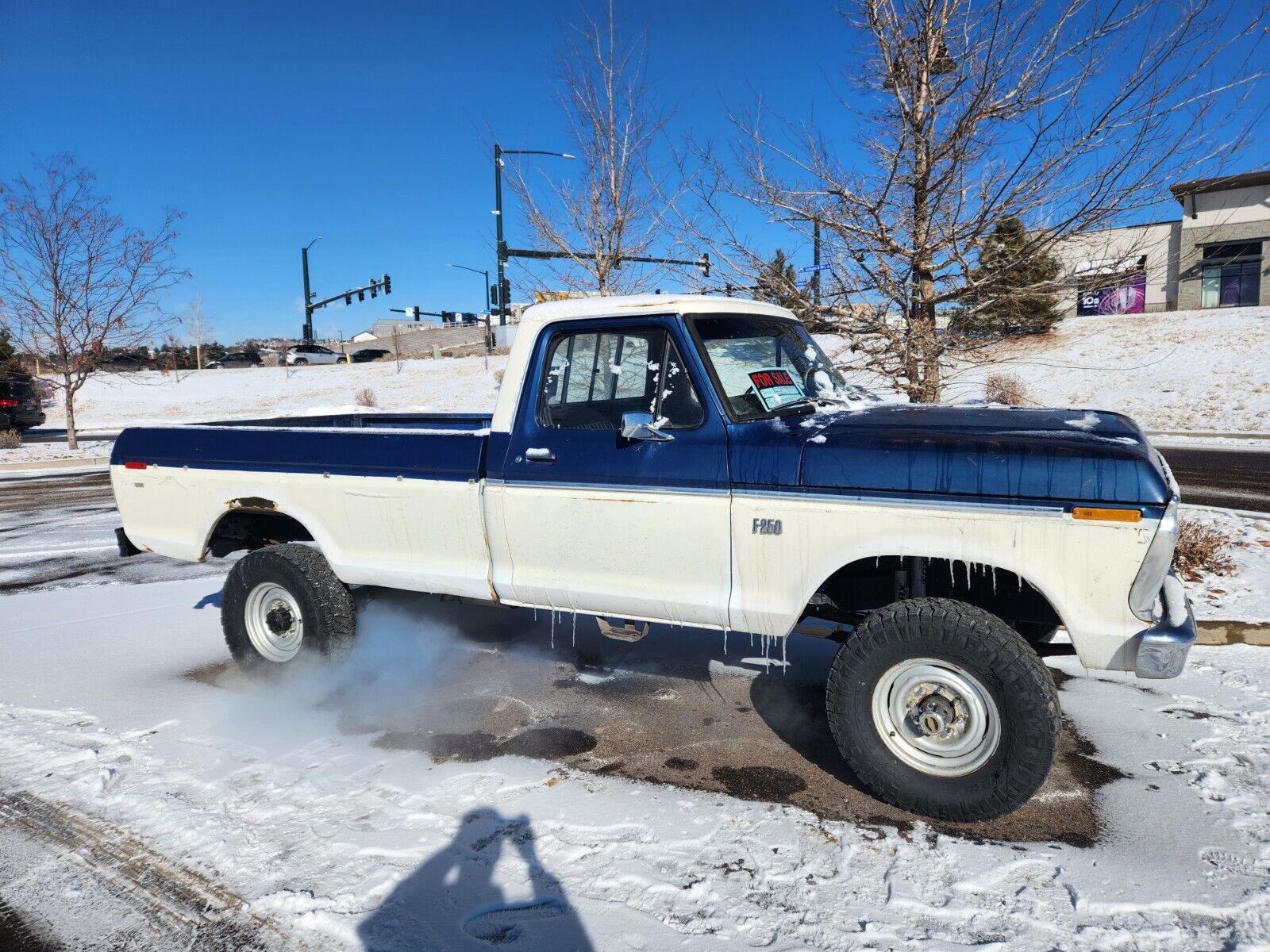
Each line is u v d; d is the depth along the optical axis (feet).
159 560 28.58
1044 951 8.75
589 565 13.42
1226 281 108.68
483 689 16.14
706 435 12.46
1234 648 17.11
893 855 10.51
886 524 11.28
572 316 13.64
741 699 15.49
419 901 9.68
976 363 23.44
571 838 10.94
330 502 15.64
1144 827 11.02
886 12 21.98
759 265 23.38
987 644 10.67
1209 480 42.11
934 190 21.85
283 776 12.69
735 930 9.15
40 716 15.11
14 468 58.70
